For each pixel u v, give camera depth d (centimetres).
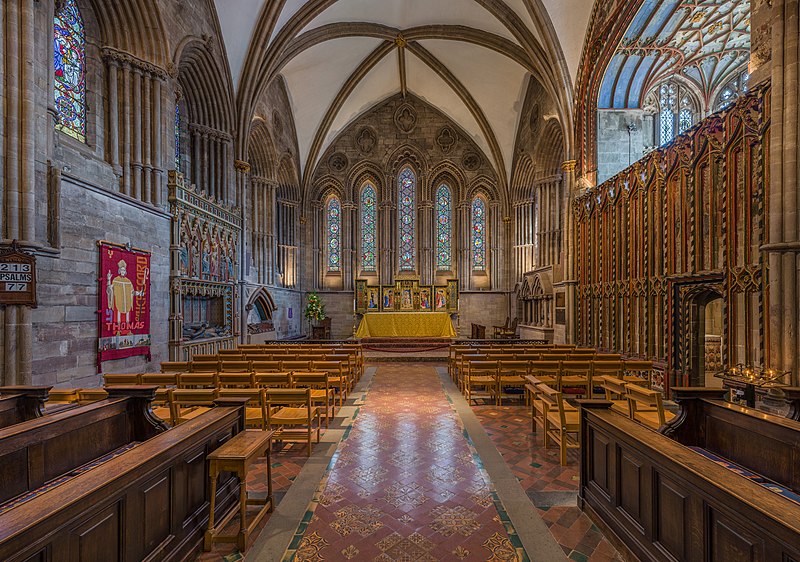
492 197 2938
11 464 431
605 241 1593
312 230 2927
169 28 1342
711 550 312
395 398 1088
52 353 888
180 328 1375
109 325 1059
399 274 2934
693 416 580
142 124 1258
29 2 809
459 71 2561
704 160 1089
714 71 2039
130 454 371
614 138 1780
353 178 2953
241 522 432
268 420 684
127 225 1150
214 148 1797
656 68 1739
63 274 918
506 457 679
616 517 438
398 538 450
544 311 2233
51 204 875
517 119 2678
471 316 2903
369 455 686
